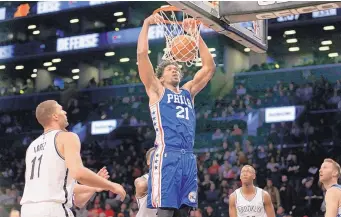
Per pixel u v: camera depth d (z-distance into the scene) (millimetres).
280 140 17078
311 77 18734
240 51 20422
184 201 4016
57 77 23781
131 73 21844
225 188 15062
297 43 19703
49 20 24266
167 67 4336
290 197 14578
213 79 20250
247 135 17516
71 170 3537
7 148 21578
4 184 19703
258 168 15953
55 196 3625
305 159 16156
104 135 20672
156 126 4148
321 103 17312
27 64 24312
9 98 23594
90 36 23172
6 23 24828
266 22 5809
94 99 21953
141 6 22750
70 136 3715
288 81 18984
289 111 17547
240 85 19109
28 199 3672
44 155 3686
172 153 4055
